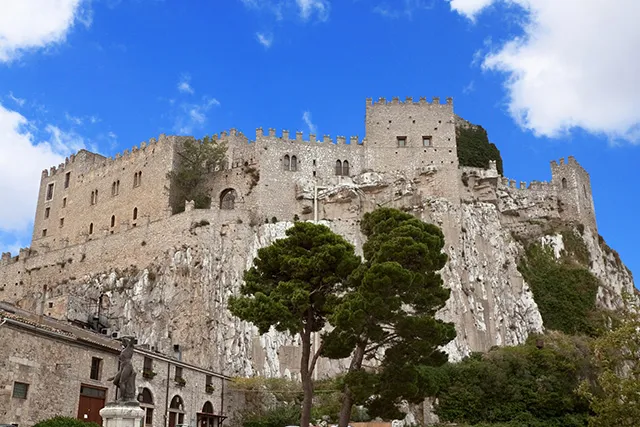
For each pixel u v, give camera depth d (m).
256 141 92.19
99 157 110.38
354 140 96.25
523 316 87.94
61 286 88.19
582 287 94.88
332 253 42.28
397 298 40.06
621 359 50.00
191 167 93.88
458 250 87.06
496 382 68.31
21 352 38.34
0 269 100.25
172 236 82.88
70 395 41.25
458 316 81.00
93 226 99.62
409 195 91.81
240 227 82.88
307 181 91.69
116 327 73.62
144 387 47.75
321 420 59.41
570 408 66.69
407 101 98.56
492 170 97.25
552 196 104.94
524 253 97.12
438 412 67.00
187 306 76.88
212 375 57.38
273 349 74.31
